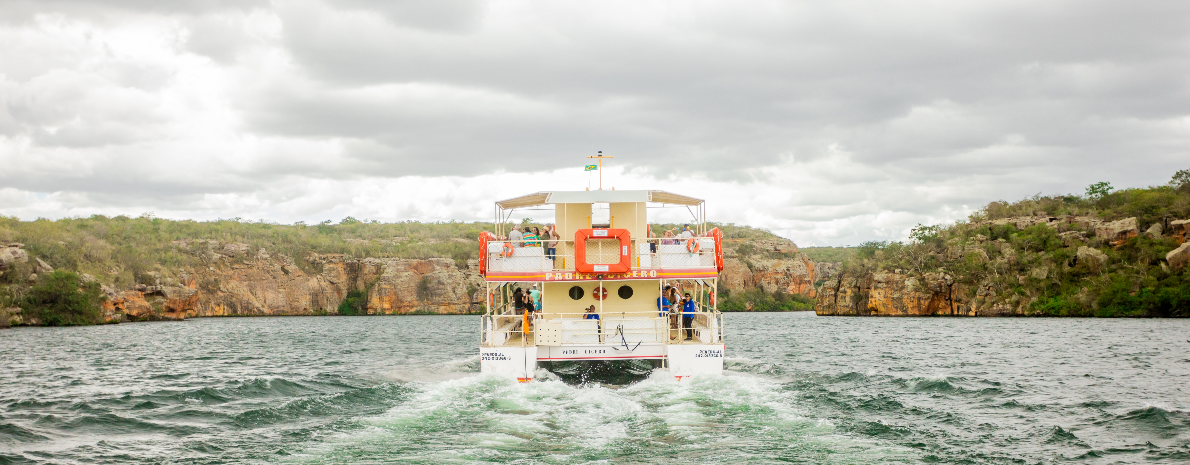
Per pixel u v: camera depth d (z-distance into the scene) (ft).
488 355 74.28
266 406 71.05
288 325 391.24
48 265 403.13
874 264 518.78
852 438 51.75
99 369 120.67
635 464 43.27
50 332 295.07
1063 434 55.88
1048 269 431.02
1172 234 423.23
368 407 64.13
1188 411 66.18
